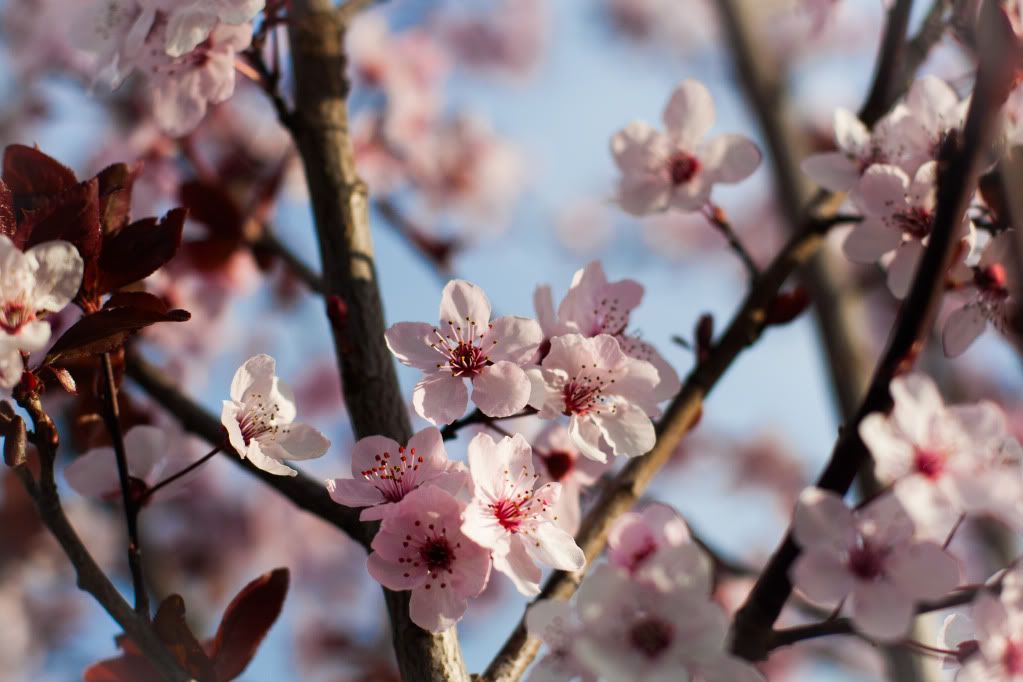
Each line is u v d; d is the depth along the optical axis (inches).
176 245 22.3
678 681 21.1
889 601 21.4
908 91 24.6
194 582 45.9
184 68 24.7
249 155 35.1
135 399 25.5
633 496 23.7
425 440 22.1
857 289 33.6
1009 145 22.6
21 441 21.7
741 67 38.8
